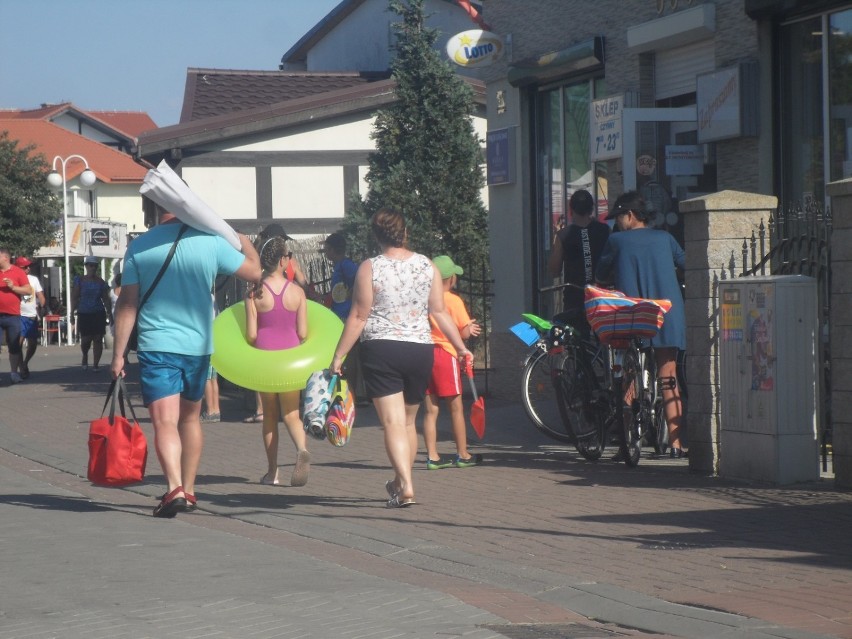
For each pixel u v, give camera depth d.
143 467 10.99
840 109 14.92
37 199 62.91
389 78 39.91
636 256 13.26
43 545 9.35
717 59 16.34
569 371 13.60
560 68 19.97
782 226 12.31
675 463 13.26
